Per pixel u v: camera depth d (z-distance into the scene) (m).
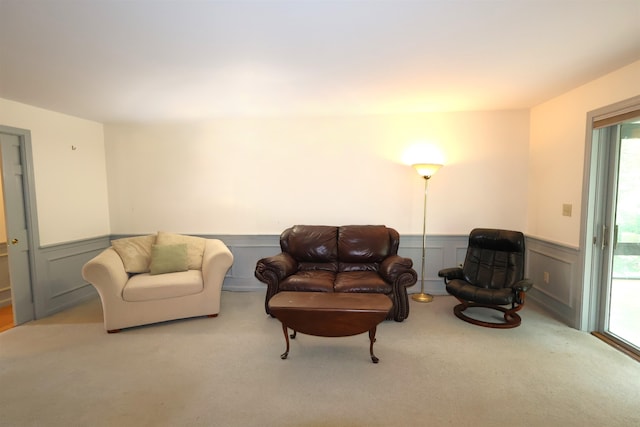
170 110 3.68
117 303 3.03
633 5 1.65
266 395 2.09
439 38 2.01
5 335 3.00
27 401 2.05
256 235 4.27
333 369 2.39
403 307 3.19
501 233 3.36
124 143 4.32
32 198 3.37
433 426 1.80
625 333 2.86
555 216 3.38
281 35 1.96
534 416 1.87
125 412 1.95
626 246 2.77
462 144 3.97
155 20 1.76
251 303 3.82
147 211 4.38
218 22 1.79
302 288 3.16
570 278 3.12
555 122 3.36
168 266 3.46
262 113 3.90
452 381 2.22
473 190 4.00
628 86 2.48
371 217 4.16
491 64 2.44
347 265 3.72
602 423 1.81
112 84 2.77
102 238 4.29
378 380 2.24
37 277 3.40
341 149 4.12
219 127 4.23
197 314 3.32
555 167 3.38
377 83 2.84
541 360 2.48
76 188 3.91
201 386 2.20
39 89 2.87
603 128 2.79
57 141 3.67
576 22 1.83
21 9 1.63
